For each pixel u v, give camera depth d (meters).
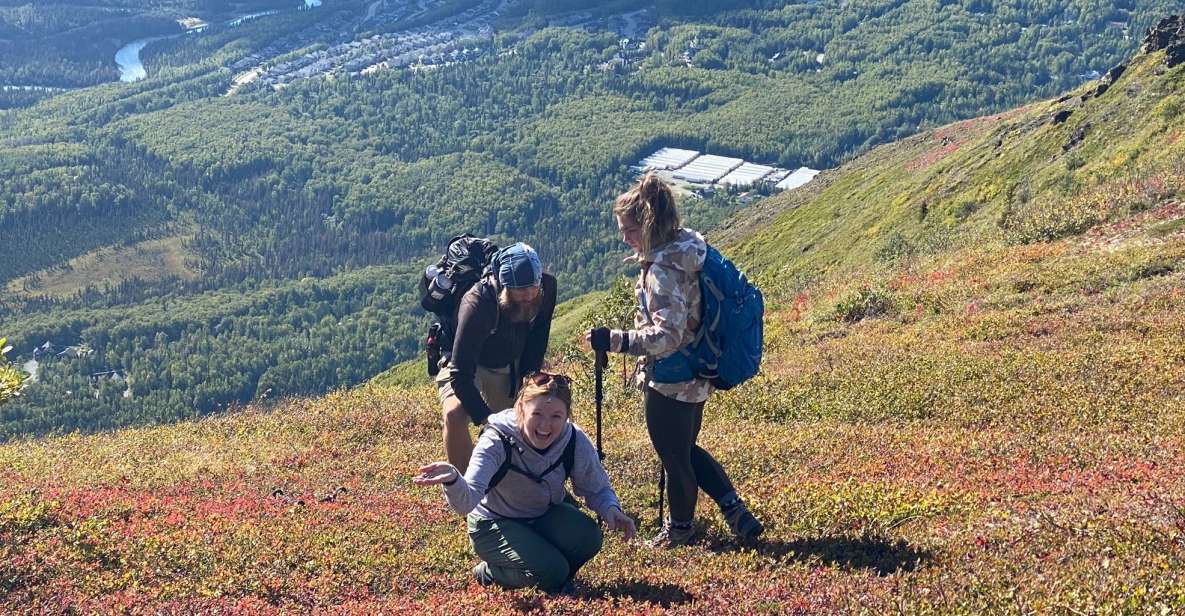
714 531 7.08
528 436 5.72
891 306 22.45
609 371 16.89
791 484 8.13
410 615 5.38
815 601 5.20
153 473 10.91
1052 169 45.50
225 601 5.90
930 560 5.87
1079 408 11.08
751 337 6.05
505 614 5.27
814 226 86.62
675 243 5.89
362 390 17.39
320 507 8.66
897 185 78.00
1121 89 49.12
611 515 5.94
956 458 8.92
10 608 5.85
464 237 7.54
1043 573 5.15
